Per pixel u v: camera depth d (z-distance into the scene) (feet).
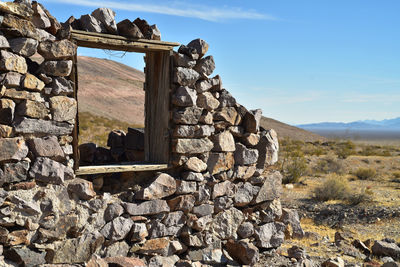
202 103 21.06
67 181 17.11
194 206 21.21
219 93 22.18
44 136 16.37
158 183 19.72
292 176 68.44
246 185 23.58
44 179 16.25
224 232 22.62
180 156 20.48
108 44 18.54
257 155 23.85
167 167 20.44
